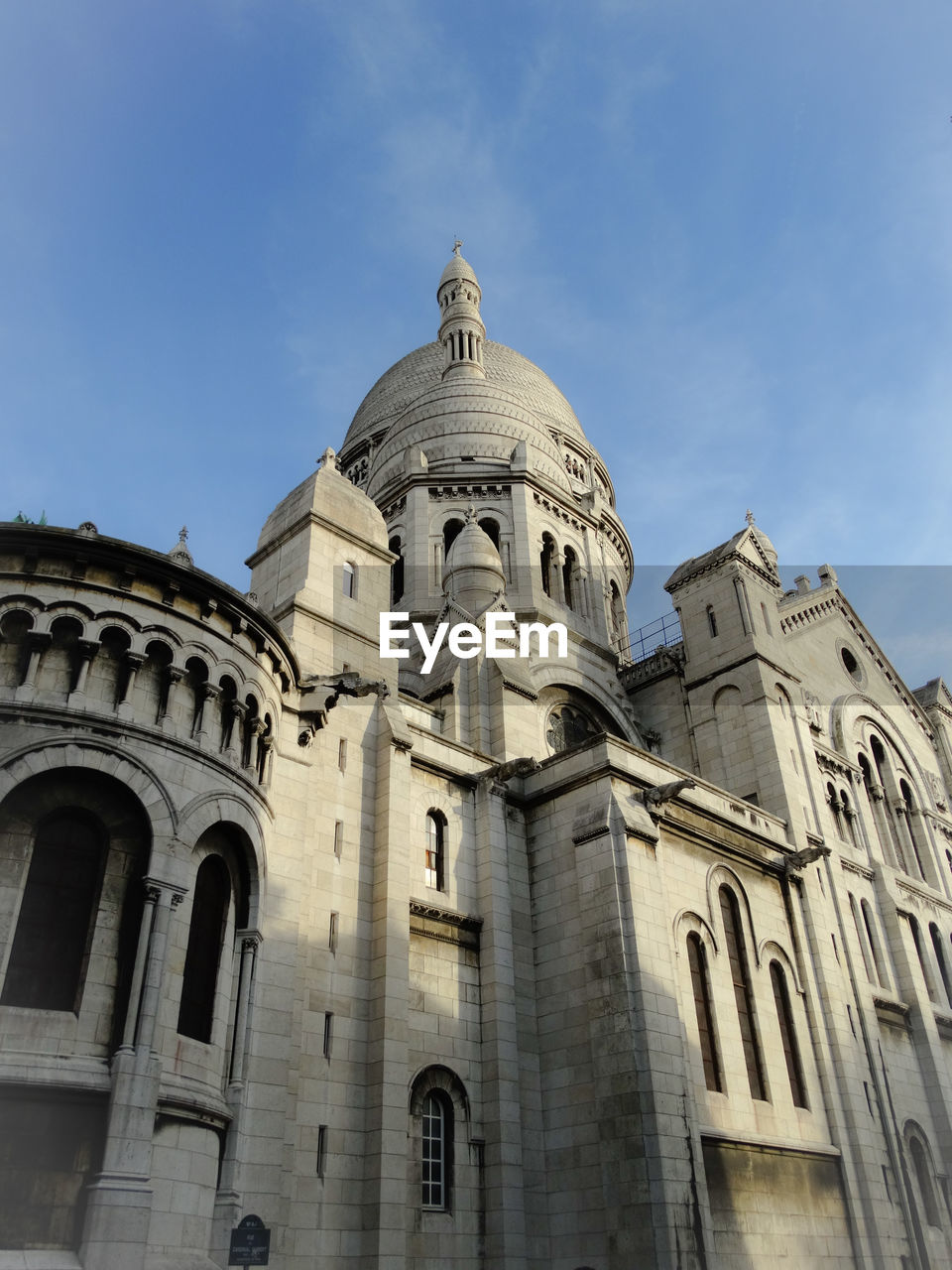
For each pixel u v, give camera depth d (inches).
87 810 886.4
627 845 1269.7
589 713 1923.0
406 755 1268.5
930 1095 1680.6
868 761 2113.7
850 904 1765.5
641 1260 1056.8
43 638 901.2
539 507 2159.2
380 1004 1099.9
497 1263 1093.8
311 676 1207.6
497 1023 1224.8
